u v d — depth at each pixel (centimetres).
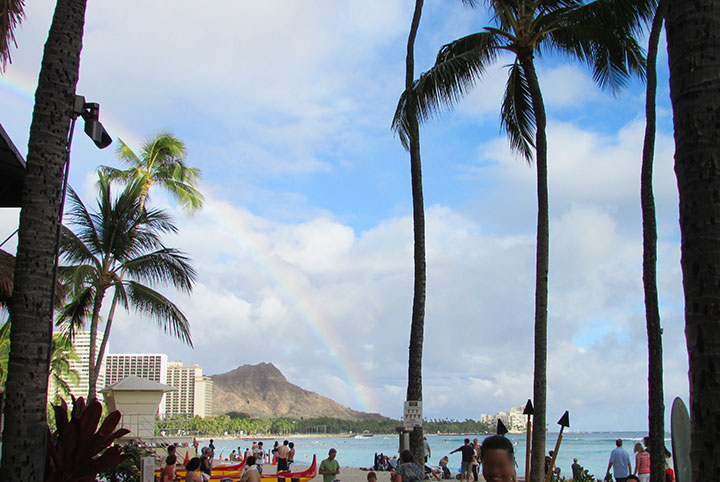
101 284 2383
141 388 2772
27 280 648
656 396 1416
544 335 1562
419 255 1504
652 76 1562
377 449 19712
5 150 895
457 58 1565
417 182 1543
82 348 7144
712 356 368
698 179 392
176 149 3200
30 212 663
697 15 409
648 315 1467
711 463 356
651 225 1505
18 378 625
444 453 15138
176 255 2480
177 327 2545
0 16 841
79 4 735
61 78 706
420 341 1449
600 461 9319
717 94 398
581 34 1683
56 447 727
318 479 2534
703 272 380
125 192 2416
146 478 1506
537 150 1691
